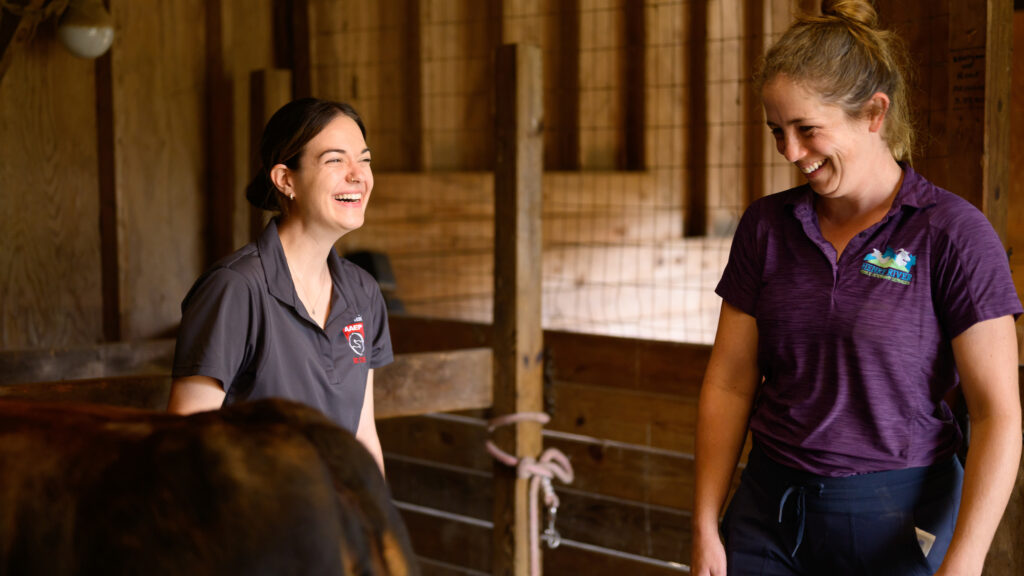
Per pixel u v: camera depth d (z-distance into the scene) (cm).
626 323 557
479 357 303
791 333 156
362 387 187
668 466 318
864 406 149
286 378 173
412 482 386
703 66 573
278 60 456
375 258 416
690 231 595
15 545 81
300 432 85
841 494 151
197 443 81
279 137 175
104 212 398
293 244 179
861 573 152
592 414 334
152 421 86
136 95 403
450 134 498
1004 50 228
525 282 305
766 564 160
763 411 163
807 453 154
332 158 174
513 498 312
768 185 564
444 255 477
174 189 419
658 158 570
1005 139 232
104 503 81
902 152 160
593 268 539
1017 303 143
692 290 592
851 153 148
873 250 151
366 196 180
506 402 306
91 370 294
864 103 146
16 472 83
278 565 79
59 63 384
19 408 89
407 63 488
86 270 397
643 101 559
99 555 80
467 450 370
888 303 148
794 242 159
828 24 149
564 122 544
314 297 181
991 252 144
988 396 143
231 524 79
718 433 169
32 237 381
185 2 420
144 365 304
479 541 367
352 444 88
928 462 151
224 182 427
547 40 540
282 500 79
